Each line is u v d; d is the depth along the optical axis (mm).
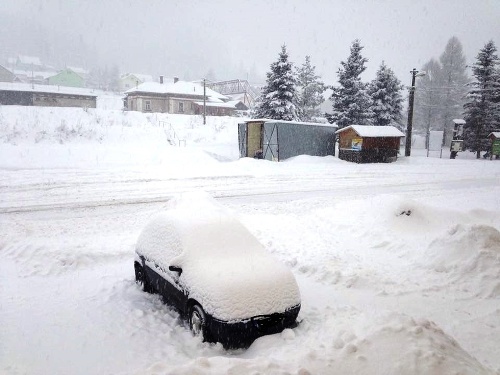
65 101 63656
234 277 5609
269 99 43656
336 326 5309
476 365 4297
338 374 3930
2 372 4668
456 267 8445
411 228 11500
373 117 47531
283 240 10805
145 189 16938
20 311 6441
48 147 25641
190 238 6262
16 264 8508
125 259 9273
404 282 8172
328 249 10211
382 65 48375
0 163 20859
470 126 49281
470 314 6742
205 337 5453
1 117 34688
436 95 70812
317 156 31641
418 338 4449
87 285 7688
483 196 18172
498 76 48000
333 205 15352
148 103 64188
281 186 19172
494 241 8586
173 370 3801
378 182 21562
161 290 6594
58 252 8875
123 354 5207
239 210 14109
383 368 3984
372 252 10234
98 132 35000
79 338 5602
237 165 25562
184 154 27047
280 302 5645
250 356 5070
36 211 12805
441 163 33281
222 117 53188
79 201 14398
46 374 4691
